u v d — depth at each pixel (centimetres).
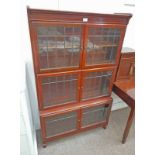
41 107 132
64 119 150
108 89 156
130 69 167
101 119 175
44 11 93
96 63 133
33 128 158
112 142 168
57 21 99
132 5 156
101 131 183
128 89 151
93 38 122
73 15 101
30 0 120
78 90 138
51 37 107
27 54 134
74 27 107
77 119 153
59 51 115
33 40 100
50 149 156
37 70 112
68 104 142
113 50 137
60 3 130
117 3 150
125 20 120
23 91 93
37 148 157
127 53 155
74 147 160
